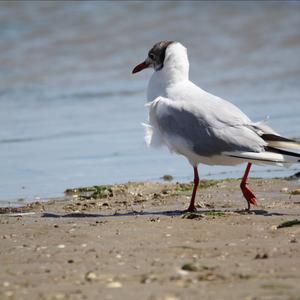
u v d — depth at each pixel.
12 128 21.27
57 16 34.66
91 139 19.94
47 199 14.66
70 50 30.39
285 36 32.03
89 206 13.80
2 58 29.41
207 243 10.49
